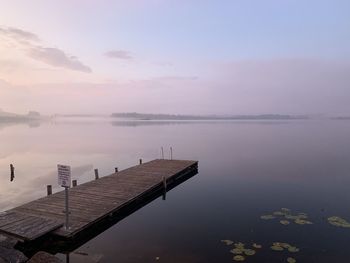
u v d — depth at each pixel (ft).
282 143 175.73
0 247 31.76
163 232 42.09
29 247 34.81
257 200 58.95
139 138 222.07
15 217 38.06
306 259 33.68
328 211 51.31
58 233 35.58
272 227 43.55
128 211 50.96
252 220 46.85
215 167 97.66
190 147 158.92
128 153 138.82
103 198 50.34
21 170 97.30
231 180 77.97
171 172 74.13
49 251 35.68
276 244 37.32
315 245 37.29
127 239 39.58
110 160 119.03
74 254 34.99
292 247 36.50
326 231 41.81
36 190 70.95
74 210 43.80
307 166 98.17
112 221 45.62
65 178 36.37
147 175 70.28
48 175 89.15
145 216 49.37
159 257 34.14
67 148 157.99
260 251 35.60
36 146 166.81
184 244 37.81
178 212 51.39
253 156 122.52
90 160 118.93
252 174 85.51
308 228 43.01
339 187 69.82
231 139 207.00
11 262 29.14
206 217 48.65
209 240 39.01
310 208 53.26
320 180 77.25
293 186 71.10
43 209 43.93
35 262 28.37
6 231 34.01
